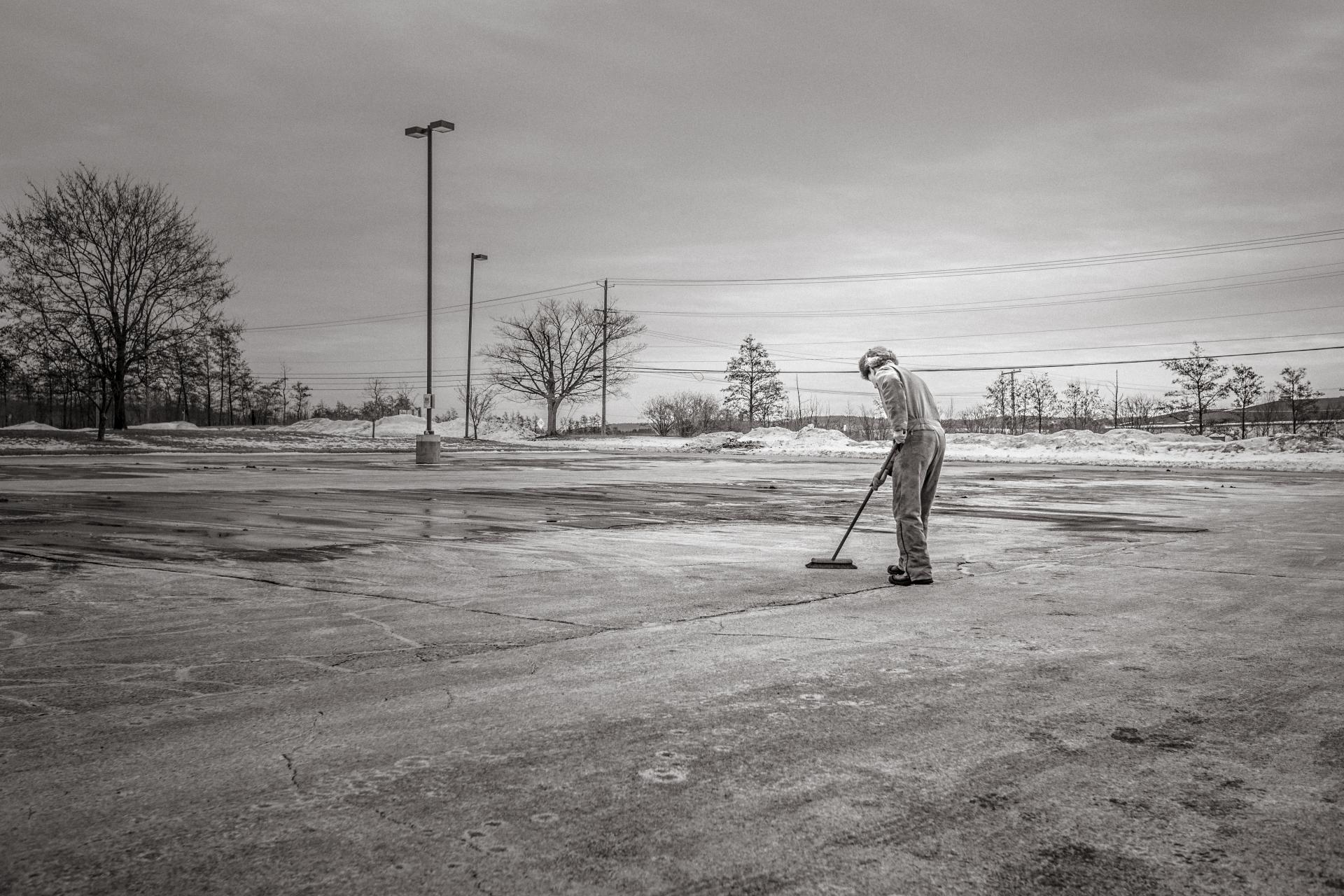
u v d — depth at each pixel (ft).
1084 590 21.40
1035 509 45.70
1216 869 7.69
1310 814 8.81
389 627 16.92
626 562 25.55
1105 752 10.46
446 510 40.78
